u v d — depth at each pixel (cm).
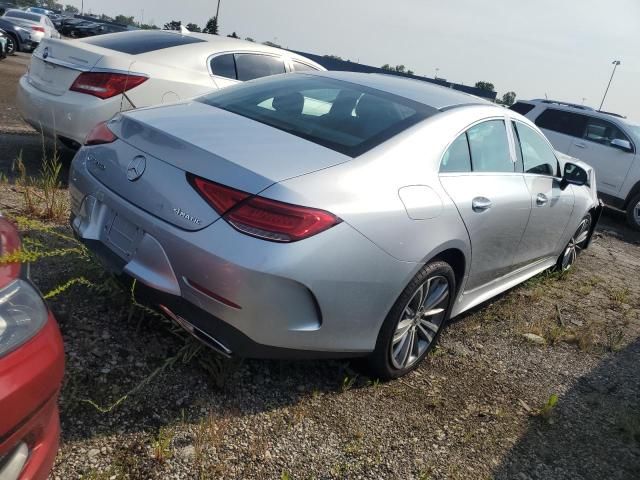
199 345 288
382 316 283
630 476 282
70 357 275
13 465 163
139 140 277
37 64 550
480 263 358
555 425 313
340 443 263
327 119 310
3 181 499
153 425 247
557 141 1071
